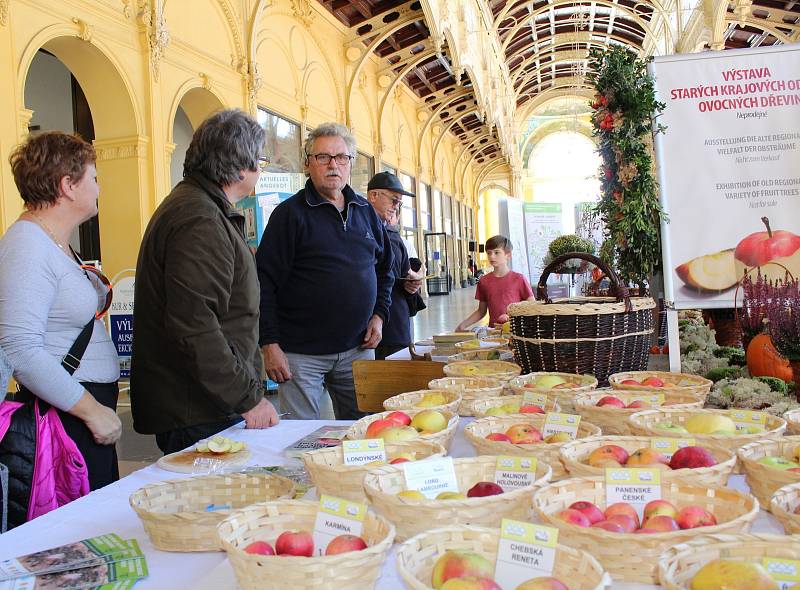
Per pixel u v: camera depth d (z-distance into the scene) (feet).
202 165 7.98
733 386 7.89
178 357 7.72
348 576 3.27
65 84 33.24
